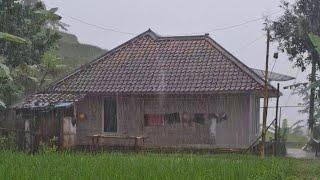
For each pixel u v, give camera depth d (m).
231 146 23.58
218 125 23.86
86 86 25.42
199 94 23.77
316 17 26.06
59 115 23.41
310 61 27.36
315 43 17.98
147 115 24.83
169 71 25.20
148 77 25.14
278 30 27.20
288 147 31.64
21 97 26.09
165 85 24.28
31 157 13.64
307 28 26.12
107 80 25.56
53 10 25.56
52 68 29.89
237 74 23.92
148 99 24.78
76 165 11.70
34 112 23.20
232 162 14.15
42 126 23.08
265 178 12.05
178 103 24.36
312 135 27.38
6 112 24.69
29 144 21.20
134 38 28.27
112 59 27.11
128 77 25.44
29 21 22.09
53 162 12.41
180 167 11.75
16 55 21.95
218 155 20.48
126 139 24.73
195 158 14.88
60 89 25.58
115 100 25.28
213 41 26.70
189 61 25.62
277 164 15.43
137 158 14.41
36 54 22.86
